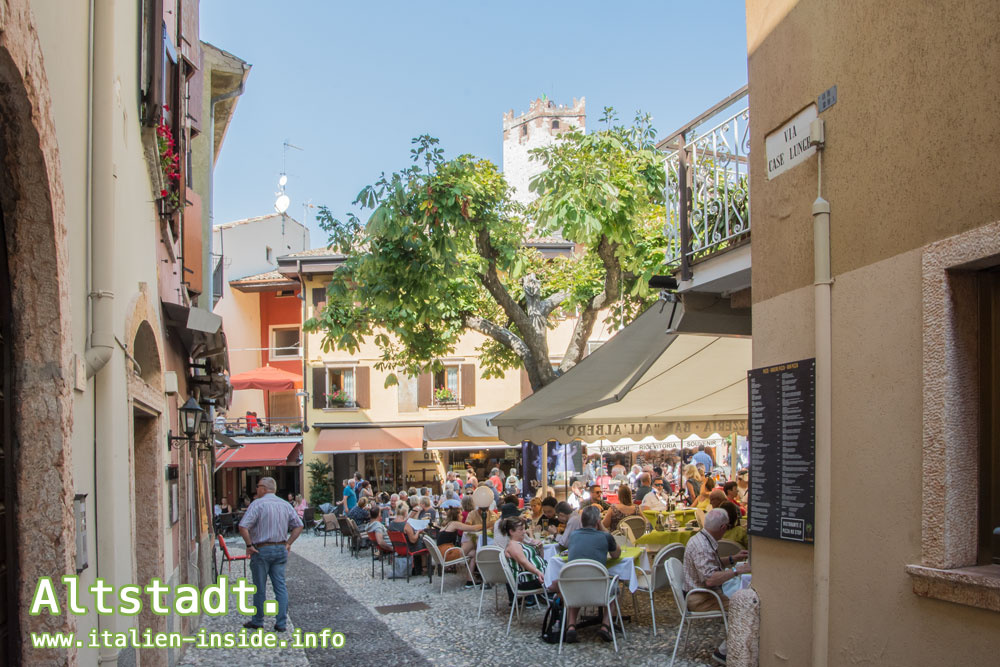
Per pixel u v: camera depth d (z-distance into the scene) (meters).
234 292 36.41
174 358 9.55
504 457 32.47
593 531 8.28
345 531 19.02
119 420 4.93
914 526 3.87
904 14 4.01
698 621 8.68
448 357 32.41
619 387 9.87
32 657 3.37
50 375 3.42
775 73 5.14
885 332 4.12
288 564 17.31
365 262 12.40
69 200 3.88
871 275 4.22
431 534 13.48
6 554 3.37
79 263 4.12
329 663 7.73
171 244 8.70
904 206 4.00
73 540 3.53
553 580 8.25
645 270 12.89
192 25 12.61
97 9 4.51
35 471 3.41
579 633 8.45
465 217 12.26
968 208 3.60
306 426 32.09
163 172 7.66
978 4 3.55
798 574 4.80
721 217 6.56
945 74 3.74
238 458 30.03
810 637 4.66
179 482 9.29
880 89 4.18
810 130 4.68
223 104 18.55
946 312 3.70
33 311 3.40
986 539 3.68
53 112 3.54
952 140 3.70
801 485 4.76
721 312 7.23
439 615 10.02
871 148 4.24
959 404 3.71
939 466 3.70
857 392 4.30
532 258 16.61
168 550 7.62
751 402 5.31
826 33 4.62
